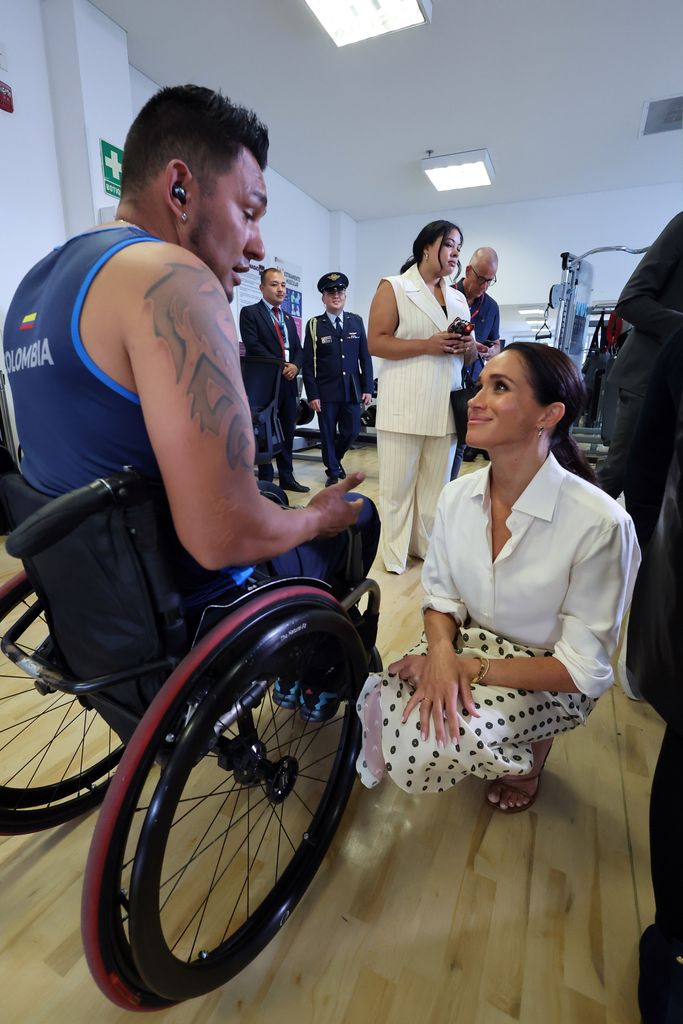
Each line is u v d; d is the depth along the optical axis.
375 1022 0.67
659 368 0.73
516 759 0.82
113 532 0.51
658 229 5.20
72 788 0.95
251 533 0.59
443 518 0.94
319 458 5.45
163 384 0.49
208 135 0.60
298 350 3.87
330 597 0.78
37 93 2.60
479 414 0.79
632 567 0.80
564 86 3.43
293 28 2.90
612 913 0.80
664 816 0.61
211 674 0.61
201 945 0.76
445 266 1.88
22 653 0.71
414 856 0.90
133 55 3.14
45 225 2.71
